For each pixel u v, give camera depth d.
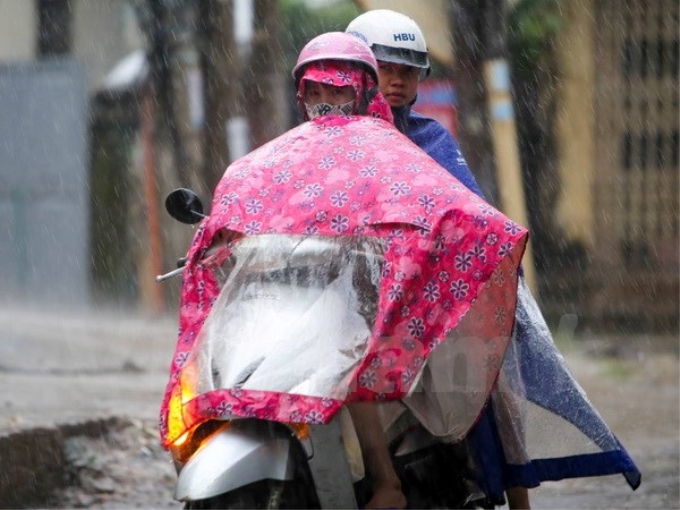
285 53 64.94
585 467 13.55
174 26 54.53
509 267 11.86
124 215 61.56
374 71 13.06
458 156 14.59
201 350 11.71
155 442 21.48
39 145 52.66
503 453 13.32
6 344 35.75
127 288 60.19
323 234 11.81
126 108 62.41
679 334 47.12
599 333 48.19
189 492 10.95
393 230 11.67
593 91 50.78
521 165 51.91
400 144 12.41
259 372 11.27
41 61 52.97
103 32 66.06
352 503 11.49
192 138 59.12
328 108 12.88
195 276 12.23
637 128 50.34
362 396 11.28
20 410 22.61
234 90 44.59
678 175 49.62
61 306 52.34
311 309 11.68
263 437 11.25
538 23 51.34
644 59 50.25
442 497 13.25
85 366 32.16
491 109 37.75
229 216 12.12
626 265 49.66
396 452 12.60
